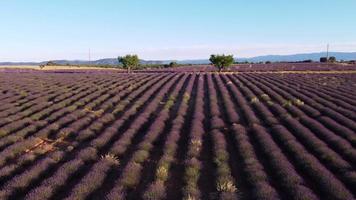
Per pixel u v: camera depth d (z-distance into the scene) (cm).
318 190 1542
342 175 1623
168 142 2131
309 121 2623
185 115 3164
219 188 1498
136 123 2661
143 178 1708
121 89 5078
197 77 7419
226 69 10594
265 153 1972
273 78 6706
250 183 1556
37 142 2333
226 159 1880
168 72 9494
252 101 3738
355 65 11912
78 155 1925
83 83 5747
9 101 3888
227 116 2986
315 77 6956
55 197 1503
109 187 1605
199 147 2145
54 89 4941
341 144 2033
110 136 2328
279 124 2627
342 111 3025
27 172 1677
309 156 1822
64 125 2816
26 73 8912
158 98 4056
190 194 1422
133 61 9800
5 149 2086
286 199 1451
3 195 1427
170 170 1805
